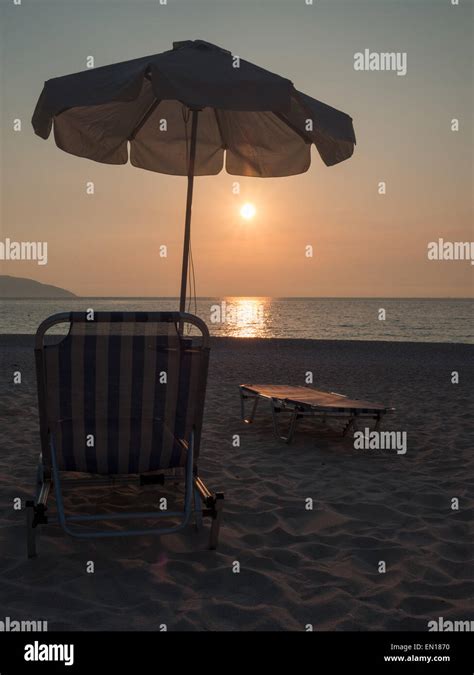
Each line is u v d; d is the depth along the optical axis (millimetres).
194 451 3350
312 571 2975
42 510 2961
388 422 6840
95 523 3514
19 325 49062
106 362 3164
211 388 9320
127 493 4062
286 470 4801
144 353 3184
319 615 2582
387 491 4277
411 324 54062
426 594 2775
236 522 3623
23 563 2967
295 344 21297
